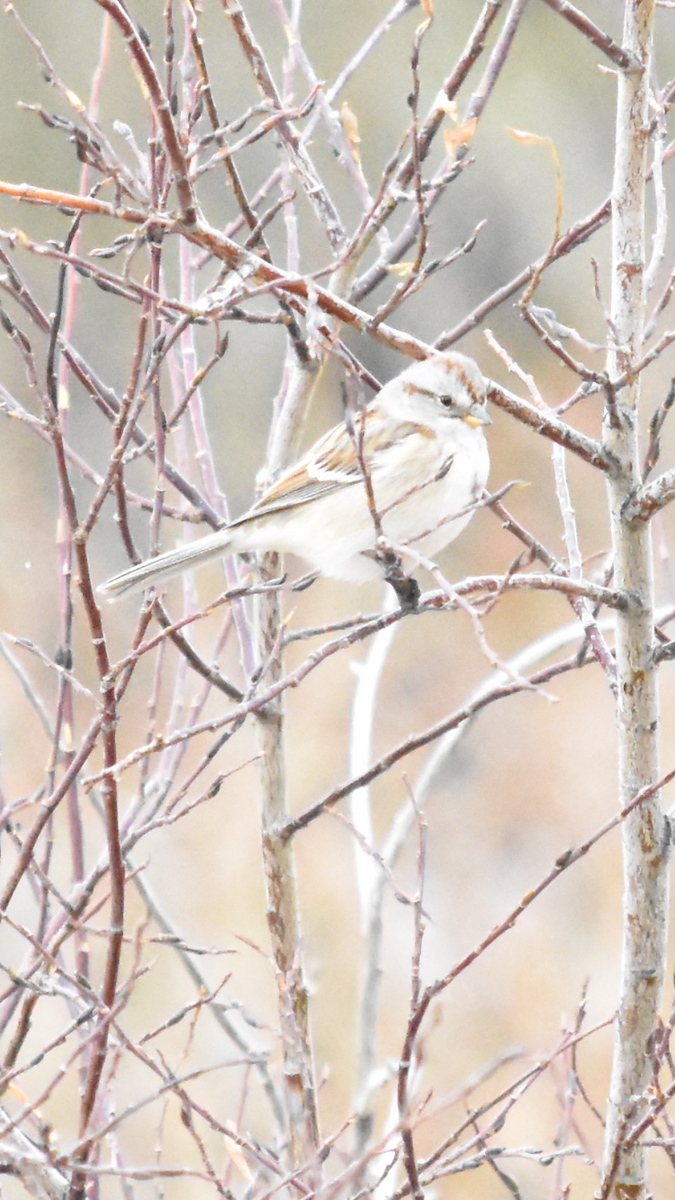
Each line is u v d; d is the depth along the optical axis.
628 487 6.90
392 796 26.14
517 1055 6.27
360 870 9.42
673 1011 6.45
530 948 23.48
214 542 8.41
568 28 33.12
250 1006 20.77
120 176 6.17
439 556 29.61
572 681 28.44
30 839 6.34
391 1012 21.64
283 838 8.36
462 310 31.72
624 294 6.93
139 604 27.44
